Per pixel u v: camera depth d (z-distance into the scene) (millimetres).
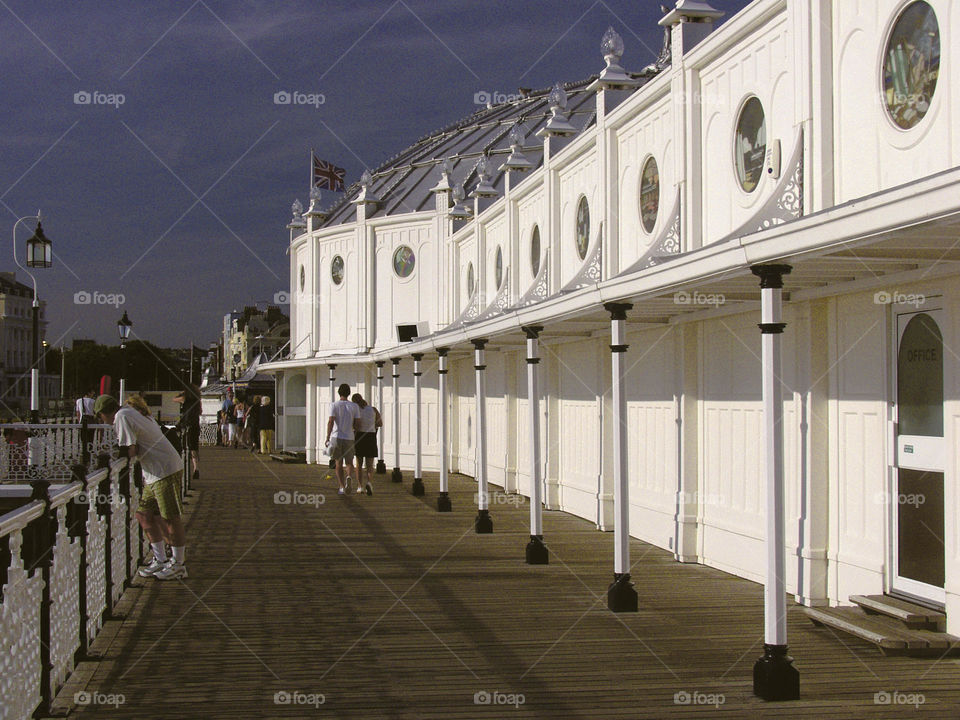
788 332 8898
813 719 5520
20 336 91062
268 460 30219
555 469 16219
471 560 11188
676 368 11164
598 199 13336
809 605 8500
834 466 8445
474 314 19312
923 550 7375
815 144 7898
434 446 25469
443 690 6102
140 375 81062
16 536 4746
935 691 6031
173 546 9867
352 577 10078
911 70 6906
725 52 9758
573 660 6805
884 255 6387
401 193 29344
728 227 9758
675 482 11328
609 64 13172
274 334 84312
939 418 7184
